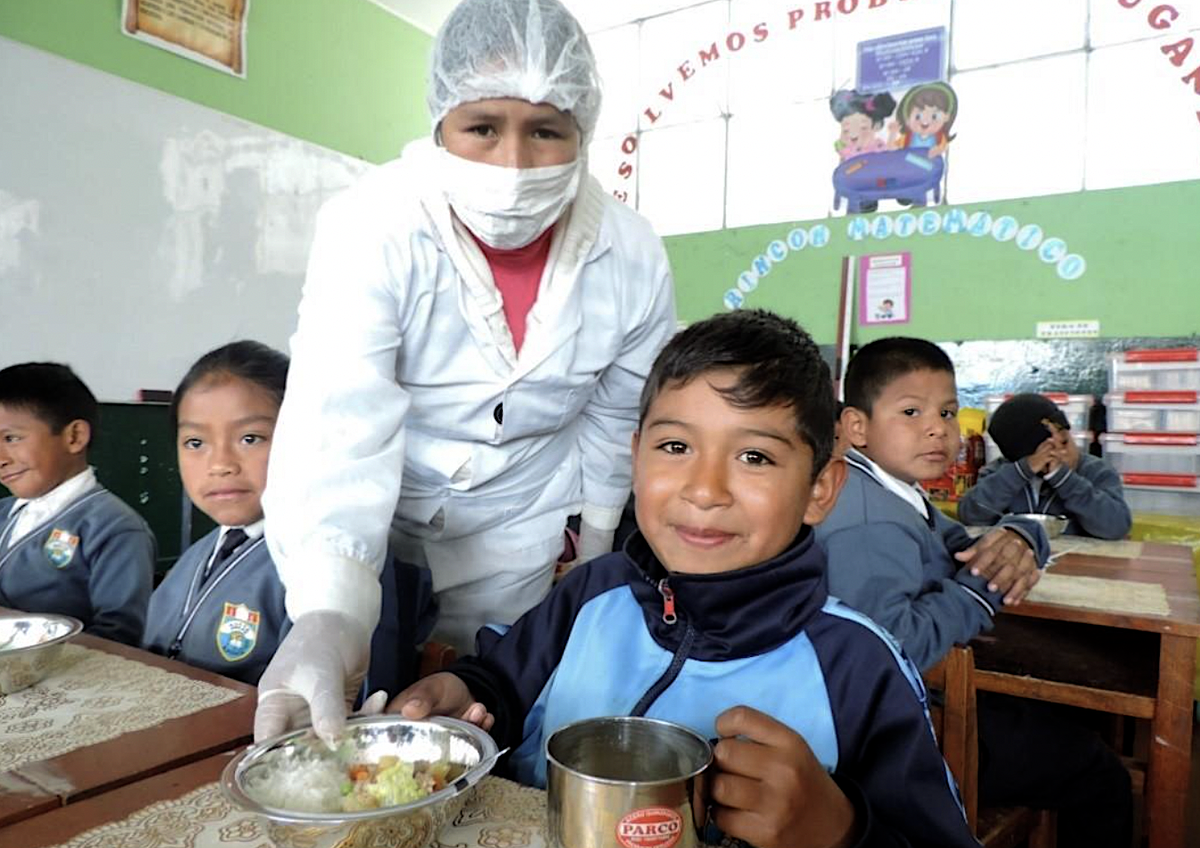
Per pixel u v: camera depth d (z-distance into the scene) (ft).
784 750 1.86
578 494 4.79
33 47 9.05
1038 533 4.74
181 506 9.93
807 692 2.49
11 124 8.91
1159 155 10.57
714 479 2.51
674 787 1.65
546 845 2.01
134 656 3.47
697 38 13.61
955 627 4.27
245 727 2.70
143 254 10.19
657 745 2.00
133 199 10.05
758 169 13.23
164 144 10.34
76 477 5.55
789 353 2.61
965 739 3.70
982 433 11.14
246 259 11.39
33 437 5.34
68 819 2.07
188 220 10.65
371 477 3.12
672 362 2.65
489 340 3.83
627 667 2.77
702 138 13.66
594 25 14.35
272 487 3.10
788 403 2.52
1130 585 5.67
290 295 12.03
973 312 11.70
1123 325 10.80
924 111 11.93
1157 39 10.49
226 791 1.84
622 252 4.16
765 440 2.51
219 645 4.25
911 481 5.39
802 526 2.70
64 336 9.46
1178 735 4.57
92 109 9.60
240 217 11.28
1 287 8.91
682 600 2.61
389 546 4.60
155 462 9.68
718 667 2.60
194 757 2.48
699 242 13.67
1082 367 11.00
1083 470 8.77
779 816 1.80
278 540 3.03
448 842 2.02
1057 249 11.14
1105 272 10.87
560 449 4.56
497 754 2.10
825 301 12.74
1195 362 9.78
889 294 12.25
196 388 4.36
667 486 2.60
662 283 4.36
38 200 9.17
